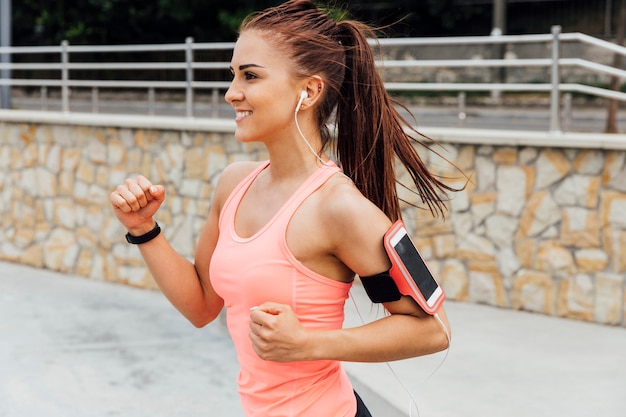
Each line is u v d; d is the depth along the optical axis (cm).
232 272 171
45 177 842
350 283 176
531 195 559
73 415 448
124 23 2155
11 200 873
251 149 697
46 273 836
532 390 412
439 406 386
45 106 1099
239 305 173
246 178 182
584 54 1270
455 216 593
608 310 534
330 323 172
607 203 529
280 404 175
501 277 577
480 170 579
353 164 183
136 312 681
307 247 167
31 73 1477
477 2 2064
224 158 713
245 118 169
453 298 598
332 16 179
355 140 181
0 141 876
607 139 523
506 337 507
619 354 474
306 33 169
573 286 547
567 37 549
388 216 184
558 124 557
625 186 521
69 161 823
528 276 565
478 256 586
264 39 167
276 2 2045
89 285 786
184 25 2162
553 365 453
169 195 754
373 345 163
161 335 609
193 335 609
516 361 459
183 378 509
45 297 733
